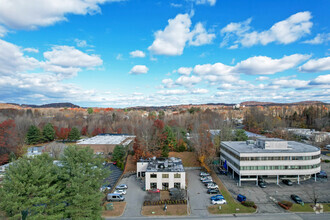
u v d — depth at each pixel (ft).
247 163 174.29
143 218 125.80
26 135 354.33
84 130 447.83
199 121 426.10
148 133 270.26
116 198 150.51
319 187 169.37
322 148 316.40
